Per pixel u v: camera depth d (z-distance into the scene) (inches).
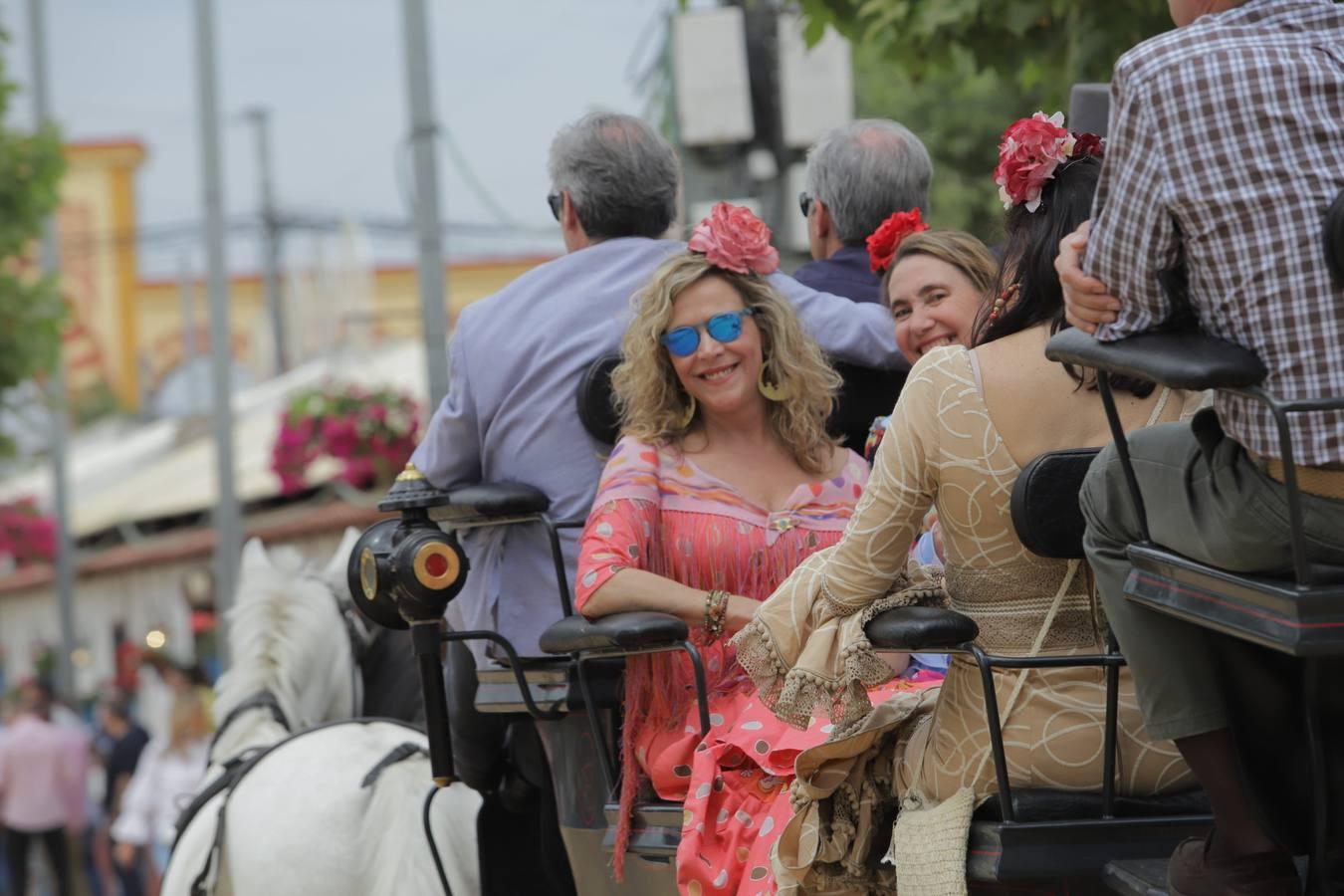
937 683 511.8
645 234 621.3
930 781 441.4
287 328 3833.7
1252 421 345.4
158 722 2352.4
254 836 644.1
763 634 452.8
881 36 960.3
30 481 3688.5
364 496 1942.7
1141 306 361.1
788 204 1409.9
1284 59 342.3
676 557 530.0
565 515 585.9
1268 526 347.3
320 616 796.6
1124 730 422.6
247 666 784.3
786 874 450.0
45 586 3088.1
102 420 5477.4
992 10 925.2
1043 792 419.8
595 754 553.9
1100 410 427.8
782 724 481.4
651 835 509.4
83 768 2110.0
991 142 1667.1
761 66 1412.4
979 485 426.9
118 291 5713.6
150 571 2561.5
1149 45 354.9
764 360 546.3
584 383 577.6
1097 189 369.7
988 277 565.0
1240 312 344.2
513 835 639.8
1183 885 377.1
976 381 429.7
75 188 5743.1
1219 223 342.3
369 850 632.4
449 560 524.7
